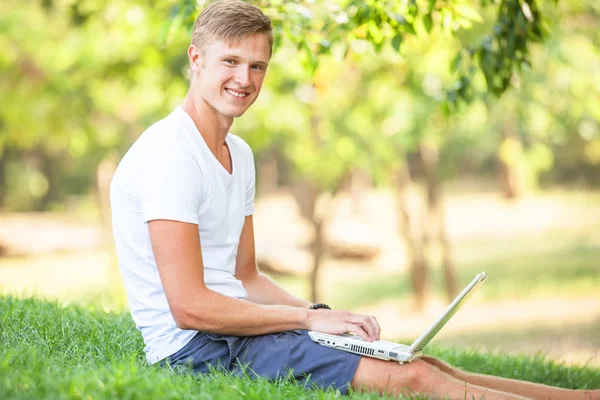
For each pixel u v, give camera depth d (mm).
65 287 20188
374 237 26953
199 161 3576
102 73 13531
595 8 13984
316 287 16328
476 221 34406
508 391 3561
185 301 3418
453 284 18562
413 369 3443
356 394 3320
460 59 6336
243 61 3641
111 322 4844
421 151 18344
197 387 3227
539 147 16844
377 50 6086
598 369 6293
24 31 14242
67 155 32656
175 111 3721
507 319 18328
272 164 44031
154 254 3475
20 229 29031
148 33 12031
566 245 27703
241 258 4117
